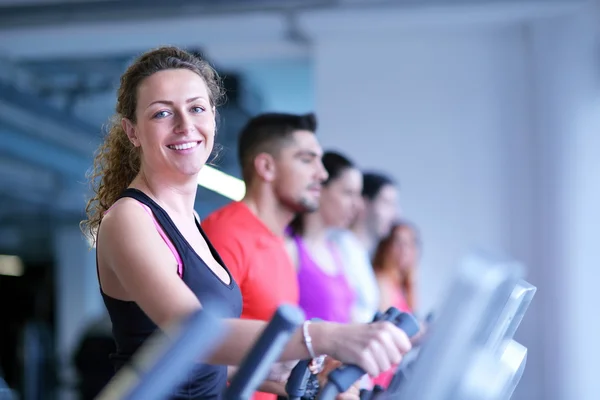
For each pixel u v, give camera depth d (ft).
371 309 12.86
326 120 21.75
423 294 21.21
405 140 21.54
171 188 5.90
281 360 4.12
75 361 24.36
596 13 18.72
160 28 20.66
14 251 58.65
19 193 43.73
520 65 21.31
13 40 21.61
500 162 21.31
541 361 20.70
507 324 3.57
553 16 19.67
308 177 9.76
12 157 34.58
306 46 22.43
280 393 6.79
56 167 36.78
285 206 9.83
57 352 41.86
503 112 21.34
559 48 19.60
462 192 21.35
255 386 3.36
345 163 12.98
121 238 5.17
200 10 19.53
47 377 40.14
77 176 40.06
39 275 57.98
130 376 2.66
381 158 21.59
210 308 2.77
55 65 25.09
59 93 27.63
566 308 19.45
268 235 9.05
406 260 15.72
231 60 22.99
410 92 21.57
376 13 19.88
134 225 5.23
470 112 21.44
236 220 9.00
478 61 21.43
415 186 21.45
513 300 3.53
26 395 39.58
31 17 19.79
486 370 3.31
